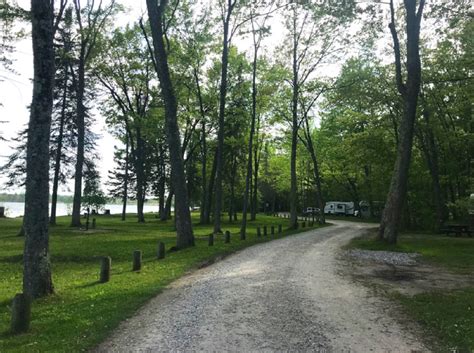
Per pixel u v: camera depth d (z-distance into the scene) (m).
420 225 36.75
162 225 36.38
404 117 20.14
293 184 32.69
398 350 6.17
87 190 46.78
